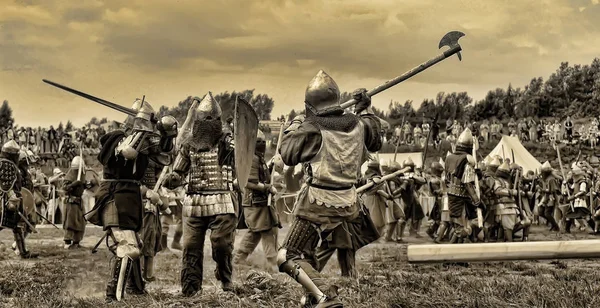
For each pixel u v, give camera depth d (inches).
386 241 622.5
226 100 1222.3
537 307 267.1
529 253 130.8
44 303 294.0
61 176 788.6
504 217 566.9
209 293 301.4
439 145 1402.6
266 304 282.4
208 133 309.4
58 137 1312.7
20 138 1273.4
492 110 1501.0
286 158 250.2
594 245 128.9
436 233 641.6
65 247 554.9
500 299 282.8
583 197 737.0
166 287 348.2
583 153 1524.4
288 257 246.7
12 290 337.4
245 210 420.2
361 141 255.8
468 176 509.0
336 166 248.5
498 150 1135.0
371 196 502.0
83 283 363.9
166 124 305.7
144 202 358.3
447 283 323.6
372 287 309.1
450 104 1456.7
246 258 427.5
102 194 306.5
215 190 307.1
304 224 250.1
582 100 1557.6
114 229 303.4
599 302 272.8
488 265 403.2
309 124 249.4
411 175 664.4
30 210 553.9
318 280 243.0
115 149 304.8
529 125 1530.5
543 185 791.7
